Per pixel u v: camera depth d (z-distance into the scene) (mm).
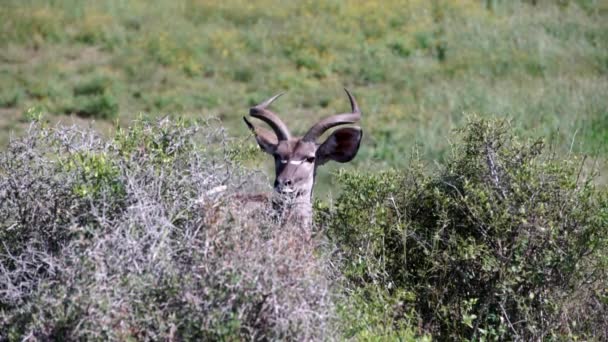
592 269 21594
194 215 18703
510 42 58281
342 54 58344
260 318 17031
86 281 16703
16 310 17484
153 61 56344
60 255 18109
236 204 18734
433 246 21750
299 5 66375
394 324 20828
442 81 53656
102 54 58531
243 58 57406
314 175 25594
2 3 64875
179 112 49031
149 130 20562
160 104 50219
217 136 22844
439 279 21766
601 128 41688
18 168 19766
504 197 21766
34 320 16969
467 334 21359
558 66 54688
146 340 16922
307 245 18531
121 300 16734
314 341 17188
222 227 17734
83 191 18578
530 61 55281
